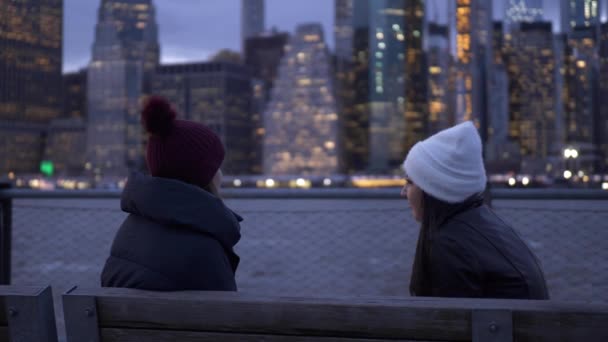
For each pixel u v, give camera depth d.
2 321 1.90
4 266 4.32
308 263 29.92
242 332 1.76
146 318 1.83
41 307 1.87
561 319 1.54
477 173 2.15
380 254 28.19
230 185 185.38
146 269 2.02
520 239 2.21
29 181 194.88
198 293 1.83
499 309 1.57
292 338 1.72
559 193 3.85
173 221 2.03
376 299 1.69
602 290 10.04
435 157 2.14
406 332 1.64
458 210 2.16
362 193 3.82
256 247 36.78
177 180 2.10
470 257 2.06
